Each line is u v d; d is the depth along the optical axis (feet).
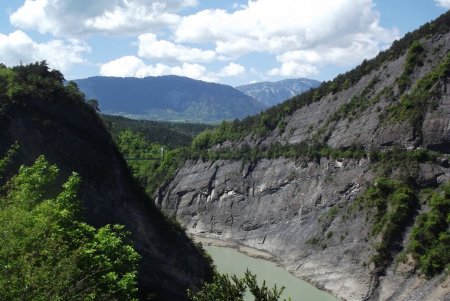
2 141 153.48
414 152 244.22
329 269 226.79
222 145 395.14
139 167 444.96
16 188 73.77
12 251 53.26
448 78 255.29
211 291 72.54
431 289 174.70
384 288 196.54
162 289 167.84
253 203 324.39
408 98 265.95
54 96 172.96
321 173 288.51
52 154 161.27
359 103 302.66
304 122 343.67
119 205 170.50
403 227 212.64
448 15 290.56
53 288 54.19
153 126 644.69
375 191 236.22
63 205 76.07
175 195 374.84
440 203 207.82
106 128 189.57
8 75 171.32
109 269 74.95
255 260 272.72
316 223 265.13
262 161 342.44
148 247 171.63
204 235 335.06
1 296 50.24
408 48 297.53
